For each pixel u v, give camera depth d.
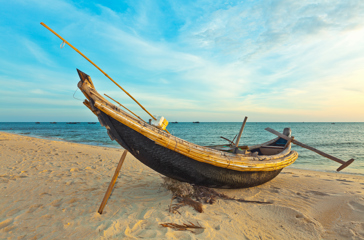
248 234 3.21
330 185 6.41
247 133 46.75
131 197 4.49
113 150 13.33
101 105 3.50
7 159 7.98
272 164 5.33
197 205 3.94
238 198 4.86
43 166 7.09
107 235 2.88
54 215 3.54
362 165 11.62
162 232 2.98
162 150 4.06
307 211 4.25
